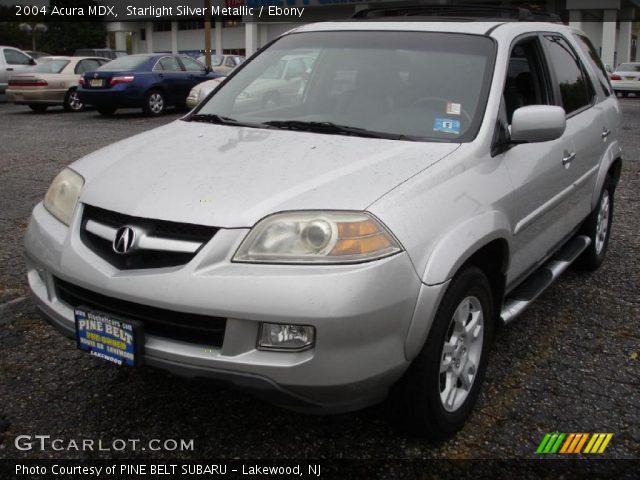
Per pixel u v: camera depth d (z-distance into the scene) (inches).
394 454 110.4
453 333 111.7
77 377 132.3
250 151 118.5
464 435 116.0
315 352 92.9
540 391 130.7
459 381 116.5
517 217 128.0
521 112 122.9
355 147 118.6
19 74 669.9
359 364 94.6
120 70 613.0
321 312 91.4
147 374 134.0
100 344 105.5
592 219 187.6
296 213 97.5
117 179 112.7
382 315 94.7
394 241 97.2
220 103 153.0
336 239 94.8
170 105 644.7
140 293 98.1
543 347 149.8
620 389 132.2
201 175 109.2
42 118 613.9
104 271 102.8
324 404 97.9
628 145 429.4
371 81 139.6
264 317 92.8
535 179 135.0
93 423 117.5
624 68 990.4
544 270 159.2
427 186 106.3
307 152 116.4
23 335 149.6
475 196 113.5
